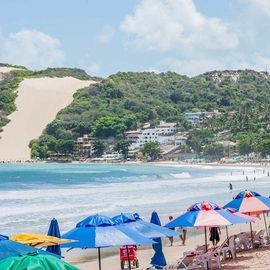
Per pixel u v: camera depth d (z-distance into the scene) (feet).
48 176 566.77
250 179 484.33
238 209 104.63
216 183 418.72
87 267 111.65
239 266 95.14
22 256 39.58
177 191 327.47
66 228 162.40
